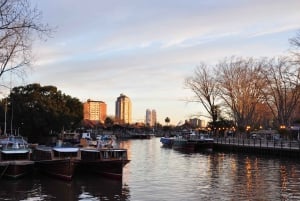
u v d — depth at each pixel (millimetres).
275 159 64562
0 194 32219
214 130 106062
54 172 39969
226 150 85875
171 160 63531
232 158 67250
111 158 41375
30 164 40406
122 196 31750
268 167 52344
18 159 41812
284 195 31984
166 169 50094
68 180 38438
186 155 74938
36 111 86812
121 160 39875
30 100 87812
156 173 45875
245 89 92500
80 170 42969
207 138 92750
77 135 90562
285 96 85125
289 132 83000
